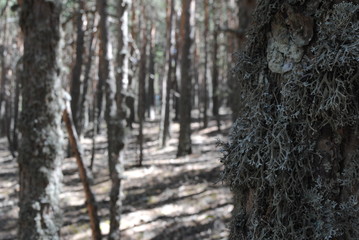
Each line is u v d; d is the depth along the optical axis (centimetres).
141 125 1384
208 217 802
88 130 2459
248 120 132
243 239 133
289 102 120
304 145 118
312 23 118
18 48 1969
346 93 112
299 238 116
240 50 145
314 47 117
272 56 127
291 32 122
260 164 122
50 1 344
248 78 136
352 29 111
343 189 116
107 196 1066
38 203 341
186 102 1477
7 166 1688
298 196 118
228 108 3073
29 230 341
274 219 122
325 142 117
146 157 1591
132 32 1739
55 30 349
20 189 349
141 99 1386
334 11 112
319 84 115
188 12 1438
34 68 343
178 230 763
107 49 748
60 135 354
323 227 114
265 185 124
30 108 343
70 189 1178
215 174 1132
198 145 1711
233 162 132
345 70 112
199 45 2966
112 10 1409
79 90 1594
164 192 1018
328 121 115
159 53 3184
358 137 114
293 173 119
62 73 358
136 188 1098
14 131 2025
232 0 2308
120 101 621
